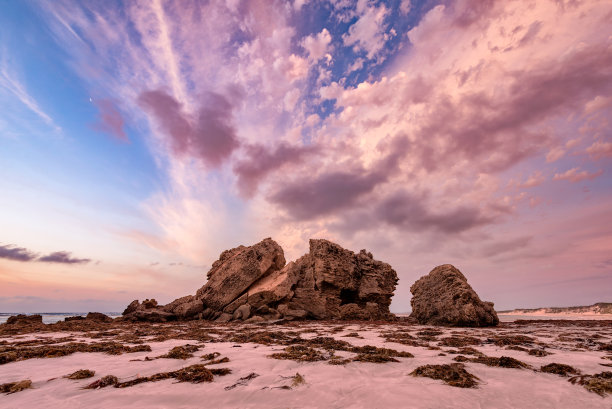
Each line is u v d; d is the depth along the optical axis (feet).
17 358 30.66
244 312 100.17
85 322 89.81
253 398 18.98
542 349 39.04
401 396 19.26
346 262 115.75
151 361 29.27
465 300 78.74
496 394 19.95
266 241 125.49
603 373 24.39
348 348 36.45
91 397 19.10
